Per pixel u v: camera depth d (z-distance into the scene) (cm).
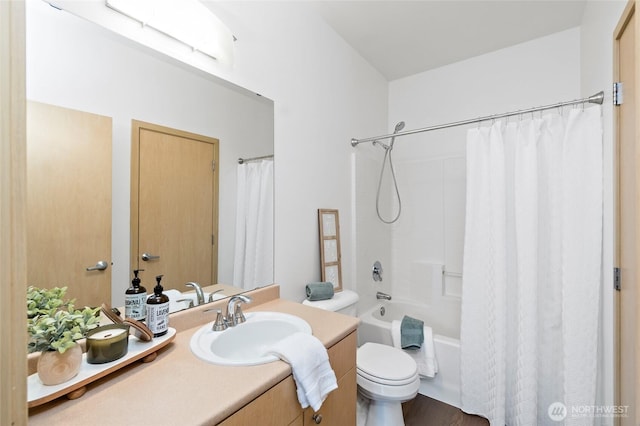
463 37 224
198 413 67
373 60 258
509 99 237
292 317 128
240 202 148
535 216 163
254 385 79
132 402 71
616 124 125
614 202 127
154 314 98
